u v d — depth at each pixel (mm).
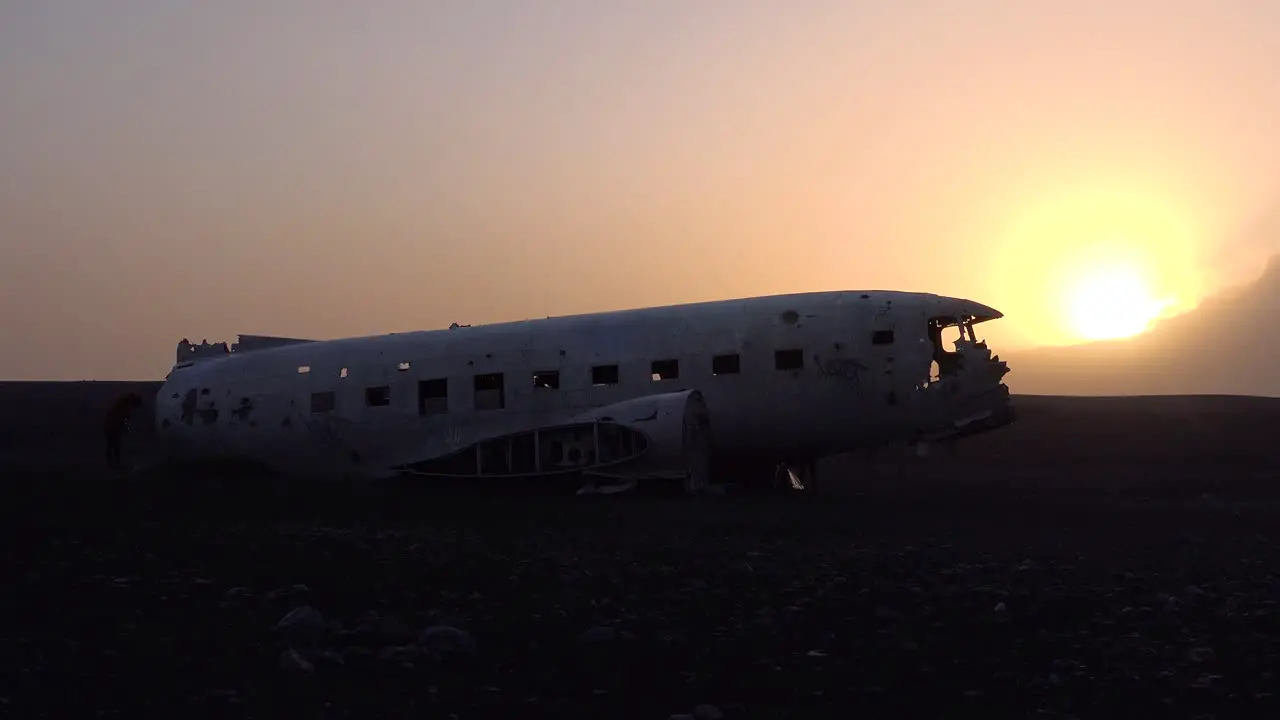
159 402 33500
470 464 30297
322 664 8797
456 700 7871
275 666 8672
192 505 23234
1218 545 18000
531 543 17250
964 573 14328
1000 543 18016
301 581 12961
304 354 32938
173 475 33062
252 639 9648
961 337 29531
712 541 17797
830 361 29016
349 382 31828
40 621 10375
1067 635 10500
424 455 30828
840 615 11352
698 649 9633
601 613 11203
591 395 29844
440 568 14141
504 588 12664
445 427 30812
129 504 23078
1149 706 8008
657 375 29703
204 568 13922
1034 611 11680
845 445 29484
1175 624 11086
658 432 27297
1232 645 10109
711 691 8305
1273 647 10031
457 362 31016
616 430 28125
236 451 32656
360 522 20438
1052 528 20703
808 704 8008
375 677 8461
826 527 20359
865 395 28891
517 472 29406
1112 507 26203
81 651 9086
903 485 37406
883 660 9383
